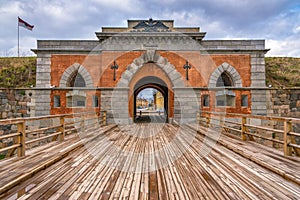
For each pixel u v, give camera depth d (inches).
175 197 108.4
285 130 174.4
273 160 160.6
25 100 400.5
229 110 398.3
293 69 515.2
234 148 202.1
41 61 407.8
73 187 119.3
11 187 114.6
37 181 127.0
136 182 128.5
